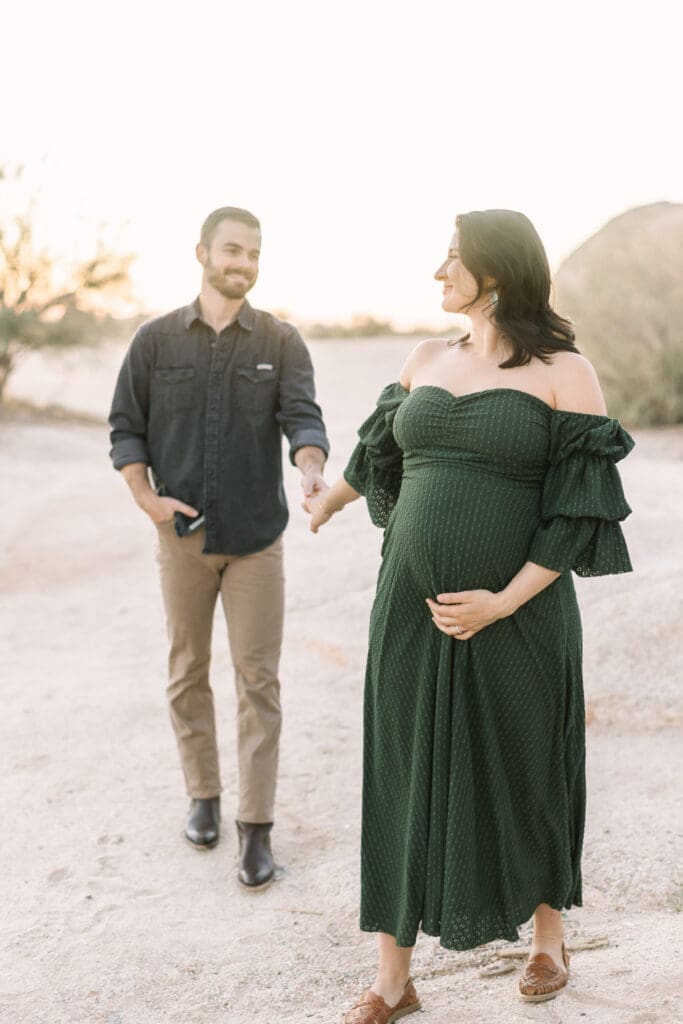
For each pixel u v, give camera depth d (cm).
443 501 260
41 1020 287
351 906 344
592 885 339
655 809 379
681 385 1206
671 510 680
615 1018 252
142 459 376
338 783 433
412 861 263
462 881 257
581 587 550
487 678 259
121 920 340
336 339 3491
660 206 1431
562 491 254
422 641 267
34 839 395
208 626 389
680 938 291
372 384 2027
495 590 259
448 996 283
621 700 461
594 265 1354
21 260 1680
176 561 378
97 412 1798
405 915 263
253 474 372
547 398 258
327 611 620
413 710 267
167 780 444
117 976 308
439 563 258
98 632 662
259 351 372
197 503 372
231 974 307
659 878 336
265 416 375
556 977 272
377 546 723
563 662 263
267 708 377
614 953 291
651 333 1240
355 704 509
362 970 307
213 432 367
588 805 390
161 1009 291
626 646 491
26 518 926
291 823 405
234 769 450
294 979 304
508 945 309
